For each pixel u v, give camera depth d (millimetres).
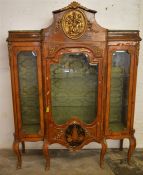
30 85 2326
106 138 2367
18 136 2316
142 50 2600
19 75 2240
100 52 2115
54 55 2105
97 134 2326
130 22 2566
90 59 2135
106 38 2092
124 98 2389
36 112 2410
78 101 2357
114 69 2285
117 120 2477
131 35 2127
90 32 2076
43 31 2059
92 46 2102
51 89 2232
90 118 2373
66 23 2047
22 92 2338
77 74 2279
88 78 2297
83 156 2658
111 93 2375
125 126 2402
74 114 2375
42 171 2355
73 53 2145
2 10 2479
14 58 2121
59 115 2363
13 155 2678
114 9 2533
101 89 2215
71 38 2074
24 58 2242
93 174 2299
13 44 2086
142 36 2592
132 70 2207
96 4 2518
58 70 2238
